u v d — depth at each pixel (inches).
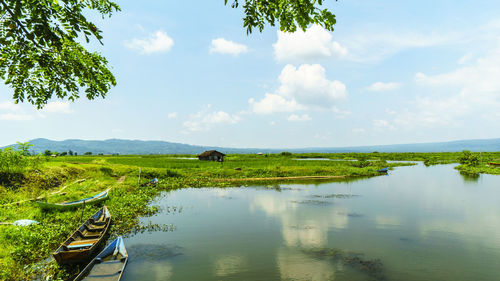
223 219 802.2
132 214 834.2
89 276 419.5
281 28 206.4
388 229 709.3
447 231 694.5
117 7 278.2
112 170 1501.0
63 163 1280.8
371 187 1443.2
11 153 899.4
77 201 843.4
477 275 458.9
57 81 245.9
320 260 516.7
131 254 538.0
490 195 1203.9
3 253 459.2
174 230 693.3
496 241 619.8
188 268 477.7
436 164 3393.2
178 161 2674.7
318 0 184.7
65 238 580.1
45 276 422.6
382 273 463.5
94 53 256.7
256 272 465.4
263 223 762.8
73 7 194.7
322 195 1200.8
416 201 1071.0
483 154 4407.0
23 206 724.7
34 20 181.3
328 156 4648.1
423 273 465.1
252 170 1919.3
